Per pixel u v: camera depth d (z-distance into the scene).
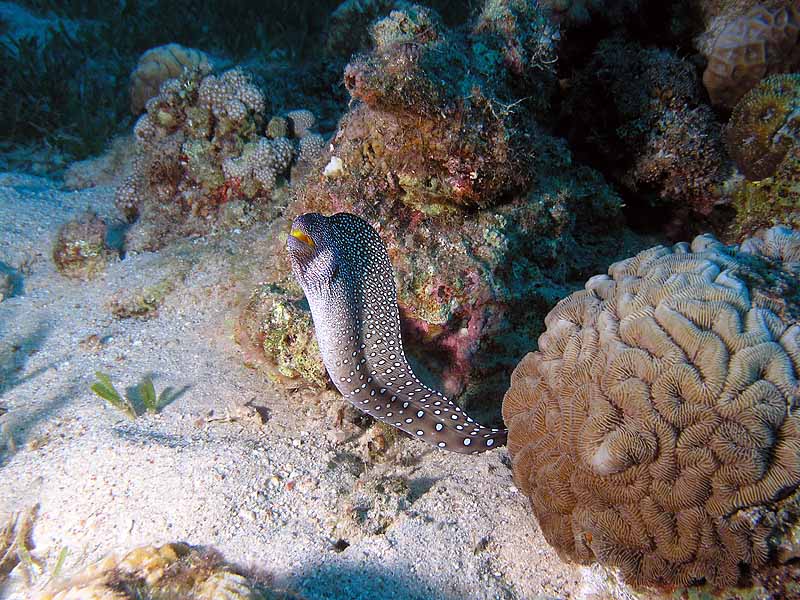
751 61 0.87
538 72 0.84
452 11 1.74
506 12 0.79
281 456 0.64
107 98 1.51
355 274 0.56
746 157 0.87
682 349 0.47
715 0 0.93
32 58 1.50
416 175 0.72
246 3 1.94
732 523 0.45
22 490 0.63
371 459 0.66
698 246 0.57
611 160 0.98
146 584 0.50
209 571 0.52
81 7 1.93
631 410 0.47
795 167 0.82
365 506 0.59
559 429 0.52
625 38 0.97
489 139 0.71
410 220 0.74
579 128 1.00
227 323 0.84
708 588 0.48
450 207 0.74
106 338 0.85
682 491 0.45
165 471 0.62
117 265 1.00
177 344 0.83
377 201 0.74
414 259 0.71
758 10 0.86
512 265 0.77
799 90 0.81
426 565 0.55
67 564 0.56
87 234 0.98
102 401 0.73
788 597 0.45
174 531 0.57
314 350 0.68
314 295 0.56
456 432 0.64
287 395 0.73
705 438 0.45
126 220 1.14
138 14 1.91
